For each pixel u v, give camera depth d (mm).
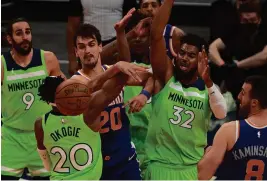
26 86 12789
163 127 11102
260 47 16109
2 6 21922
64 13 23031
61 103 9766
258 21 16031
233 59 16406
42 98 9891
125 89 12500
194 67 11008
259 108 10180
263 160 10172
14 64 12758
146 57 12656
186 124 11078
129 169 11484
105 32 15727
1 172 12984
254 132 10109
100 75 10156
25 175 13461
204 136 11250
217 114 11062
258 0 16094
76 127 9867
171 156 11148
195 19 22391
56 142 9898
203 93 11117
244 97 10297
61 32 22031
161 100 11117
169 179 11102
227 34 16422
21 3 22453
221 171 11086
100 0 15555
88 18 15711
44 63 12875
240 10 16078
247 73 16094
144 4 13328
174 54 12828
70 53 15852
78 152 9898
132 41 12547
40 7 22797
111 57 12766
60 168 9969
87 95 9773
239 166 10234
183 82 11133
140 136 12500
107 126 11211
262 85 10180
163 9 10867
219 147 10180
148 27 12469
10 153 12922
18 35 12570
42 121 9953
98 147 10023
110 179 11453
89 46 10883
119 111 11297
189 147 11148
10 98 12805
